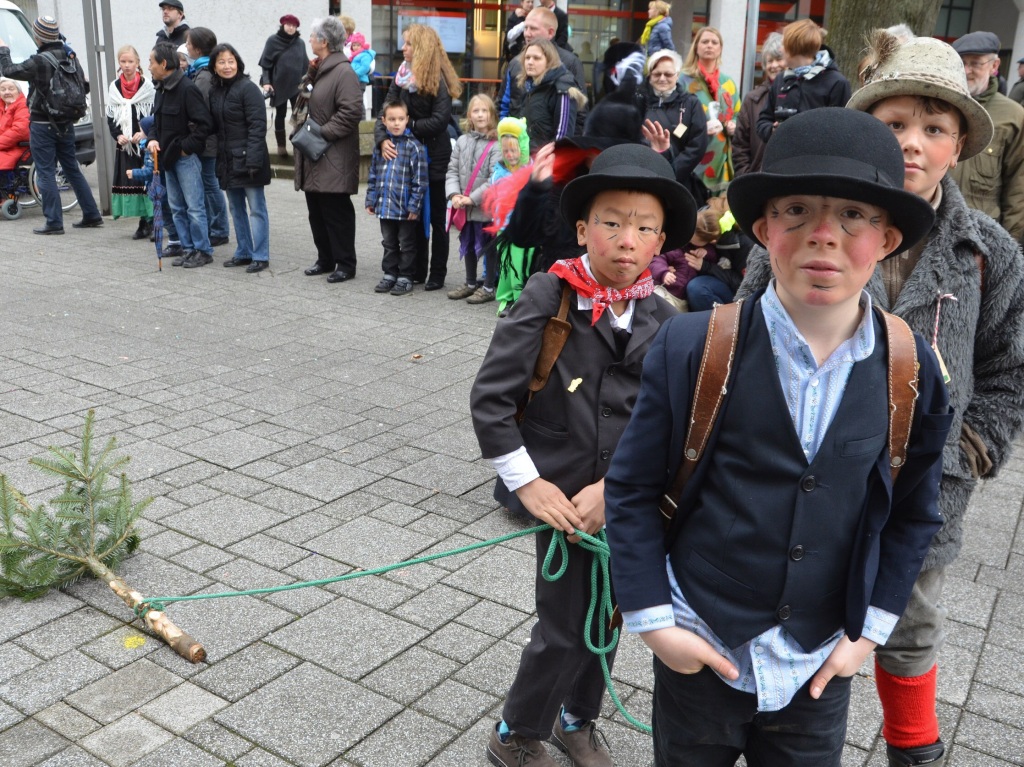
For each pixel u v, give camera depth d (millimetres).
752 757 1880
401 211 7789
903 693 2277
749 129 7293
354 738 2713
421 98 7664
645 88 5414
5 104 11039
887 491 1615
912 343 1622
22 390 5523
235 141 8430
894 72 2023
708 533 1680
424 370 6125
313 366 6148
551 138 7023
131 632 3207
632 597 1685
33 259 9102
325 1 16891
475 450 4863
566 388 2324
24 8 18828
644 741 2773
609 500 1748
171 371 5961
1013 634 3361
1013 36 21609
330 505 4191
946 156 2055
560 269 2334
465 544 3879
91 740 2674
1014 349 2117
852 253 1490
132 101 9492
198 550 3760
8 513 3406
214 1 16578
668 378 1680
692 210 2244
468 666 3064
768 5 18594
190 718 2781
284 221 11219
